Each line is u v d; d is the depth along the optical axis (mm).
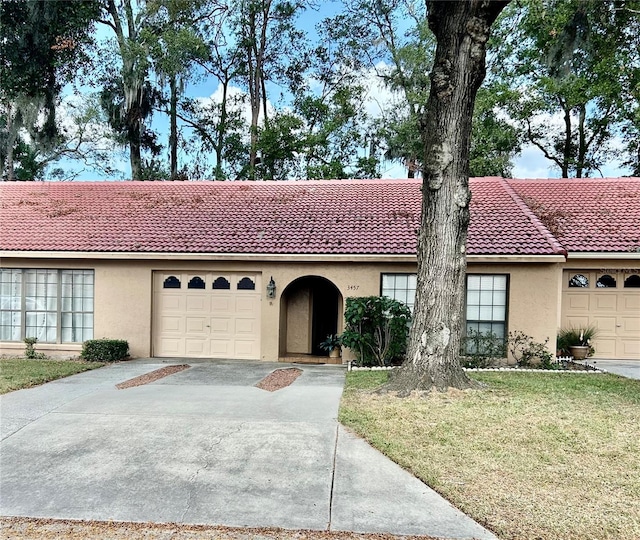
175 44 22062
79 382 8625
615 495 4223
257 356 11781
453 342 7668
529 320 10648
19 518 4039
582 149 23531
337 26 26594
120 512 4109
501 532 3709
